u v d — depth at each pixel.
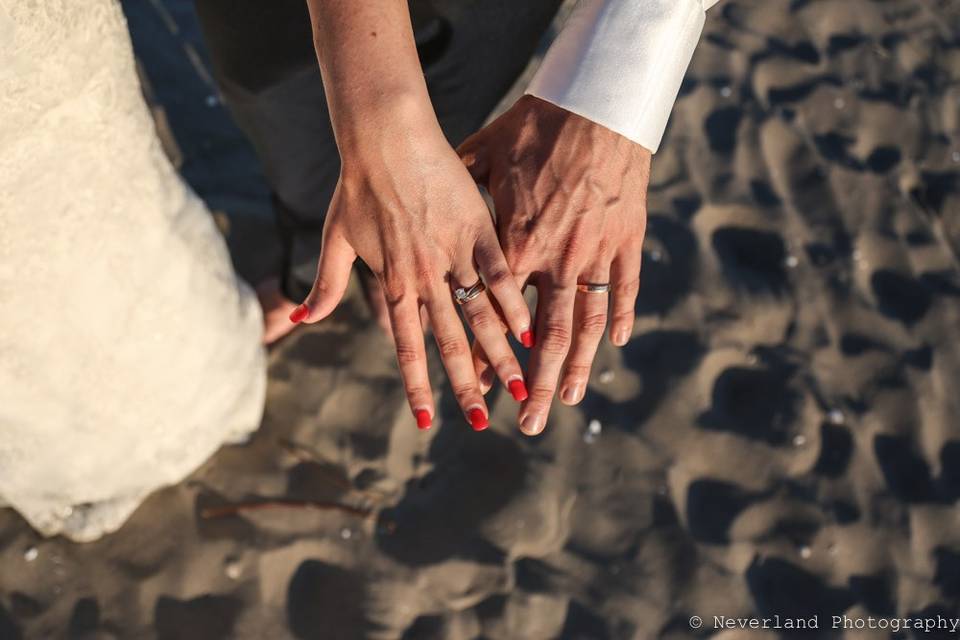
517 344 1.98
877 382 1.99
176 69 2.33
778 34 2.59
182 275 1.47
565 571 1.71
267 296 1.92
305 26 1.31
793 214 2.22
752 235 2.18
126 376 1.46
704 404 1.92
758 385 1.96
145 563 1.64
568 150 1.08
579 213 1.08
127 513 1.65
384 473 1.79
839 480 1.86
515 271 1.08
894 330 2.06
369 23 0.98
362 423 1.84
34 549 1.63
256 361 1.75
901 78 2.56
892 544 1.80
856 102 2.47
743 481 1.84
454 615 1.65
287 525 1.70
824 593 1.73
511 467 1.80
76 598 1.59
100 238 1.28
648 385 1.93
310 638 1.60
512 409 1.87
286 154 1.54
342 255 1.10
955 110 2.51
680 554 1.74
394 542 1.71
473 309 1.05
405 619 1.63
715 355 1.98
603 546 1.74
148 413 1.54
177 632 1.58
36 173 1.12
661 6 1.04
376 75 0.98
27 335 1.28
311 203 1.66
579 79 1.06
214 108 2.28
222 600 1.62
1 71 0.98
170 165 1.45
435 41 1.36
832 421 1.92
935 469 1.90
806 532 1.79
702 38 2.53
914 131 2.44
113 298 1.36
